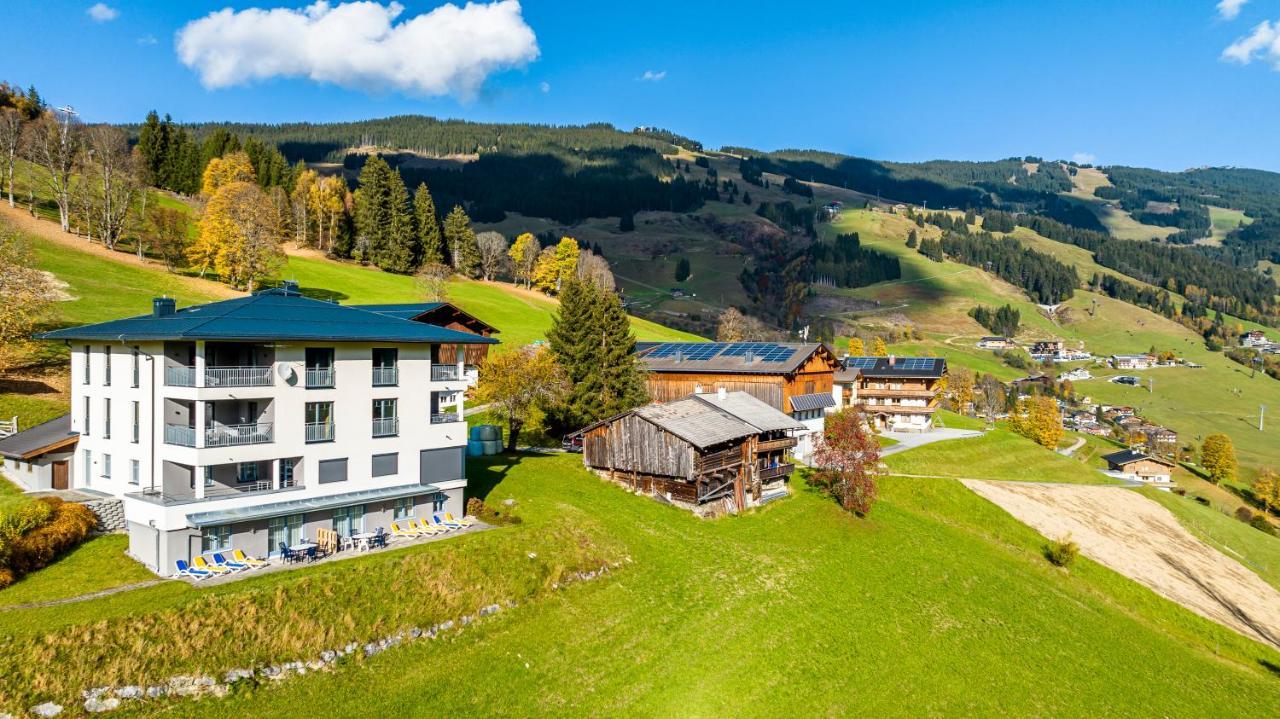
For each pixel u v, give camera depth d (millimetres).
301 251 154750
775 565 53844
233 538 41031
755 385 85125
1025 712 43781
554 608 43188
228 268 111375
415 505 49250
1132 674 51406
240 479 44531
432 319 78250
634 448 62469
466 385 53250
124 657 32219
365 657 36312
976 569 61906
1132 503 90062
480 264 183625
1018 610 56719
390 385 47781
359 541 44250
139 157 143375
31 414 57781
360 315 49469
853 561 57531
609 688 37969
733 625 45344
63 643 31781
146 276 103812
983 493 80562
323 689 33969
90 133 123125
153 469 42312
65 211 112562
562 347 77375
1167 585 69688
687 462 58750
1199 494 142875
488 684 36406
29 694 29891
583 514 54938
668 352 97062
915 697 42656
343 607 38062
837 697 41094
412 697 34562
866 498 65625
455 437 51531
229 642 34406
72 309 80000
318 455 44312
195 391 39594
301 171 180750
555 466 66000
